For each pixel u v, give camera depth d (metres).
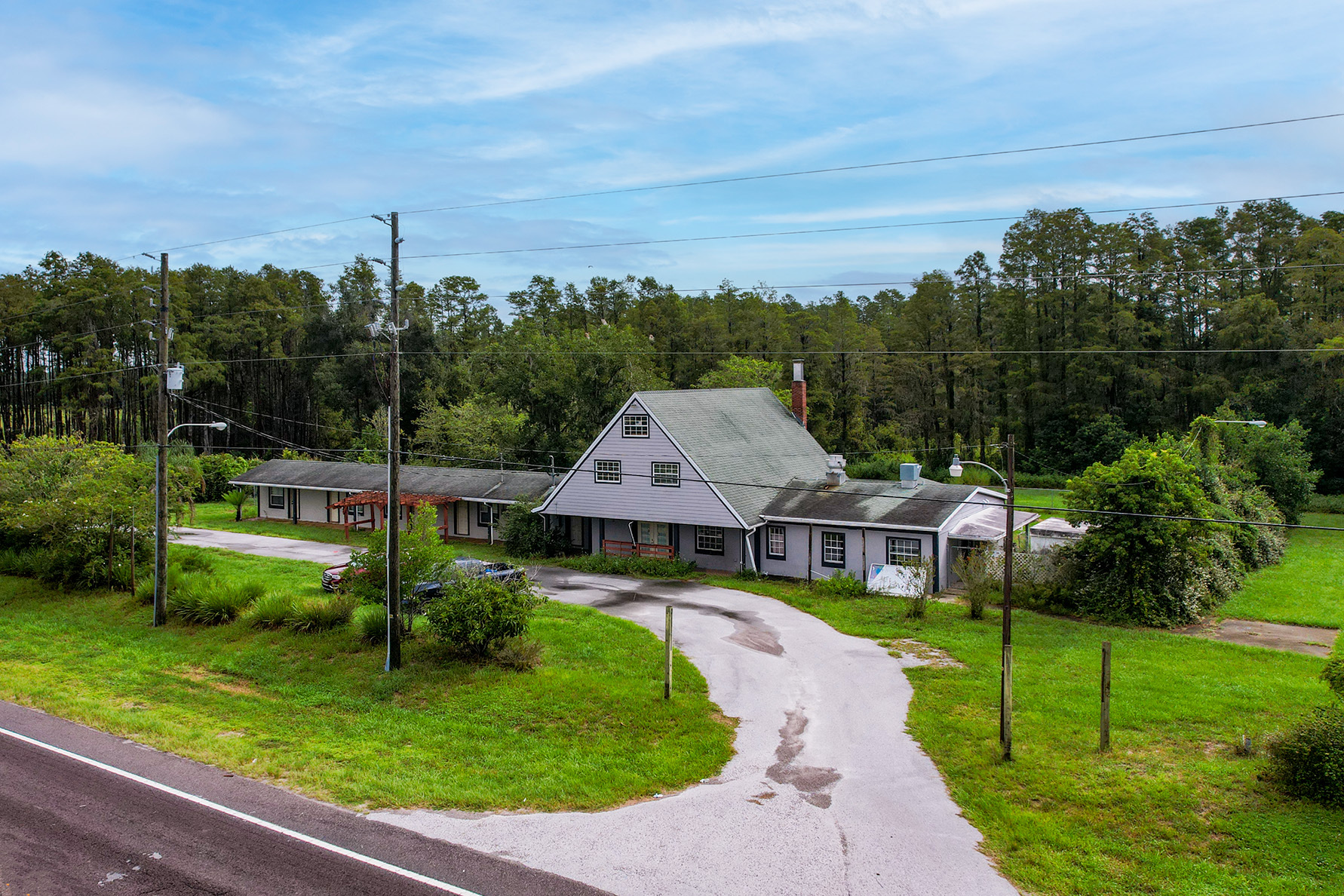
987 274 80.50
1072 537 33.12
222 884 10.58
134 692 19.45
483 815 12.91
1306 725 14.16
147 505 30.75
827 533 32.62
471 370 84.19
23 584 30.86
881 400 81.88
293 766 14.82
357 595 23.98
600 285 108.50
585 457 36.84
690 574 34.28
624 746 16.02
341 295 85.44
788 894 10.68
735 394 42.84
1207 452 43.31
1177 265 75.75
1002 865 11.57
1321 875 11.13
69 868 10.95
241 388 90.75
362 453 68.19
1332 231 68.81
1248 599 29.94
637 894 10.59
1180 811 13.09
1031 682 19.83
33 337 82.31
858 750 15.91
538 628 24.59
